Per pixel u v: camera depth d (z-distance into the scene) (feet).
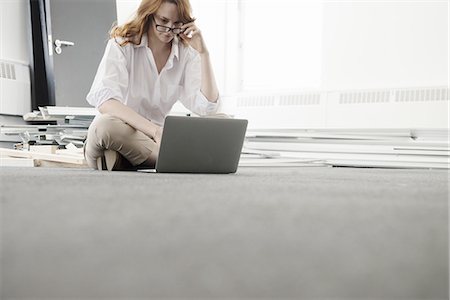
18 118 11.14
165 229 1.36
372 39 11.59
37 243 1.17
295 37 14.32
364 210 1.84
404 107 10.87
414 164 9.70
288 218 1.59
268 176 4.79
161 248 1.12
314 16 13.91
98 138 5.39
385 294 0.82
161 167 4.81
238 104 14.03
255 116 13.61
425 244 1.20
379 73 11.54
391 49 11.34
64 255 1.05
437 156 9.61
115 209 1.76
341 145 10.90
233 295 0.79
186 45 6.06
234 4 15.19
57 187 2.70
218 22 15.38
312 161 10.21
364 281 0.88
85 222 1.47
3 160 8.38
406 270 0.96
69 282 0.86
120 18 13.99
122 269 0.94
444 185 3.67
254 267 0.96
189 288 0.83
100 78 5.48
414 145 10.13
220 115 6.24
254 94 13.65
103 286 0.84
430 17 10.77
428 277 0.91
